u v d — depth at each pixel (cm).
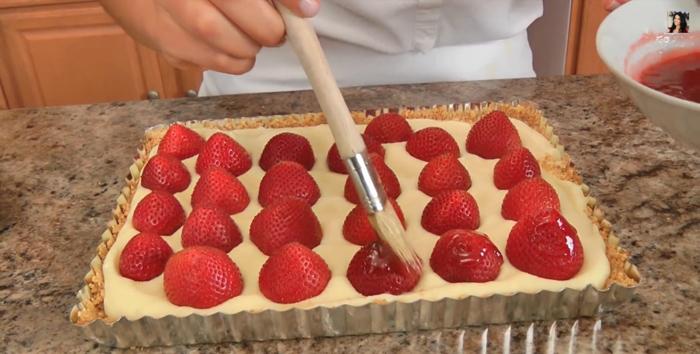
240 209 69
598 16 119
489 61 86
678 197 69
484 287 59
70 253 67
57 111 84
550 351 58
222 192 68
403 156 74
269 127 78
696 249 64
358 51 84
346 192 69
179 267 60
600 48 59
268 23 60
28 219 70
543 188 65
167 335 59
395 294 59
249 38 65
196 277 59
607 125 77
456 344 59
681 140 58
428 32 82
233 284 60
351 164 58
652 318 59
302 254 60
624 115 79
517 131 74
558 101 81
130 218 68
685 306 60
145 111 83
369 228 64
